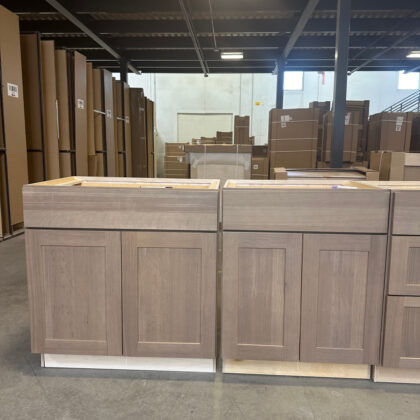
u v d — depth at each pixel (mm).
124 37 6844
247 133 6449
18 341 1925
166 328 1610
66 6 4895
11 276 2873
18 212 4066
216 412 1392
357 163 5246
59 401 1450
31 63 4312
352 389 1553
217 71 8953
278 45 6738
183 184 2016
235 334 1595
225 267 1556
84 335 1634
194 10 5203
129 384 1565
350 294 1545
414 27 5855
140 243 1556
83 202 1544
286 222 1514
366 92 11359
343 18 3992
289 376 1646
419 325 1534
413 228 1470
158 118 11625
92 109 5215
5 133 3785
